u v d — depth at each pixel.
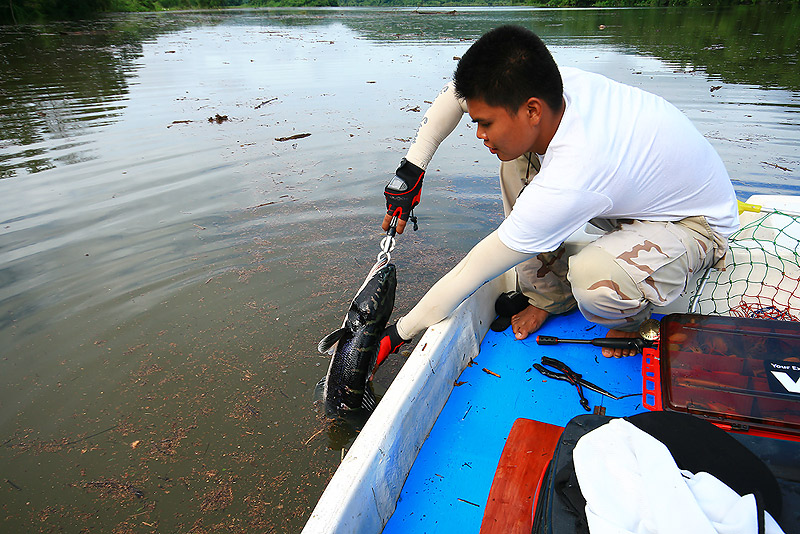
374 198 5.61
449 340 2.43
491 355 2.74
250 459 2.79
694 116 7.57
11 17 28.41
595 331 2.85
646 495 1.35
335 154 6.89
